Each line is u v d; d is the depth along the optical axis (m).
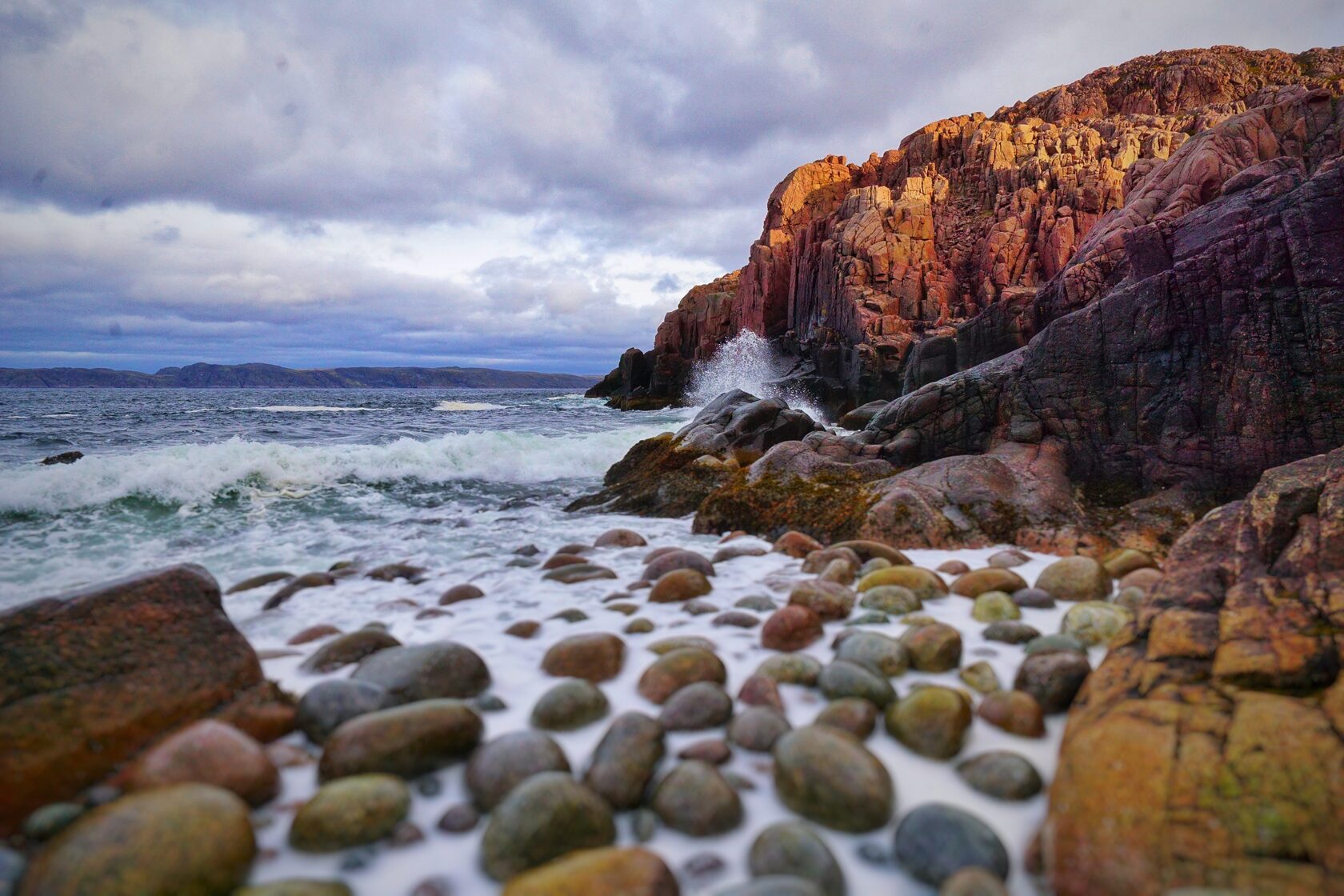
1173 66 46.91
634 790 2.57
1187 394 7.78
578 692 3.23
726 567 6.20
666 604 5.11
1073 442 8.70
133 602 3.28
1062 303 17.66
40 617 3.01
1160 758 2.20
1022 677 3.31
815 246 40.38
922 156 44.12
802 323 41.16
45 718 2.64
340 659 3.97
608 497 10.55
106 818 2.09
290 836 2.36
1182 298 7.86
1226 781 2.08
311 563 7.33
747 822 2.44
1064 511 7.46
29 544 8.14
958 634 3.76
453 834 2.42
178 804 2.16
